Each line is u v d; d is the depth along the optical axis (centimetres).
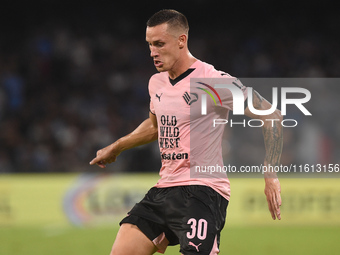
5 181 3962
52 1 6612
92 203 3947
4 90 5869
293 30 6888
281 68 6625
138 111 6100
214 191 1611
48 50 6384
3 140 5381
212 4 6888
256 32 6881
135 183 3962
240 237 3466
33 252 3019
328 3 6881
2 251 3044
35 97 6006
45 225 3909
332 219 3881
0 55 6306
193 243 1538
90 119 5816
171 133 1633
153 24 1603
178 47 1620
